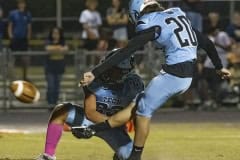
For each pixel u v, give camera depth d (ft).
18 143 72.08
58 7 131.54
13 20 117.19
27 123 99.71
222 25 127.95
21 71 113.39
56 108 53.88
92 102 52.95
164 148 68.85
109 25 114.73
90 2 118.01
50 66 112.47
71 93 112.88
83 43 119.44
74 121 53.62
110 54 52.65
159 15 52.65
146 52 110.73
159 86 52.34
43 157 53.78
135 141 53.11
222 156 64.03
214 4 127.85
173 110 114.73
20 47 117.50
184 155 64.54
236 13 120.57
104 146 69.87
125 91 53.06
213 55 56.65
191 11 111.24
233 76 115.03
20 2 118.01
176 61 52.39
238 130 89.97
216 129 91.45
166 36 52.21
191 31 53.67
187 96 114.21
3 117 107.76
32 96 53.52
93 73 50.70
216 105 114.83
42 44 128.57
